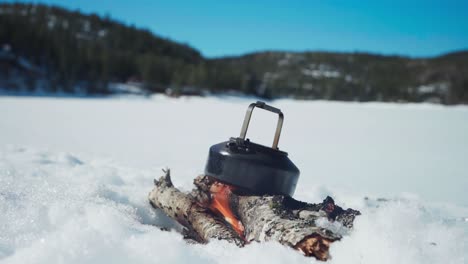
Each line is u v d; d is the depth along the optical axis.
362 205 4.33
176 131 15.48
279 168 2.81
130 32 129.38
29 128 12.82
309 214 2.46
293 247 2.07
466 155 12.08
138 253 1.90
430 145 14.68
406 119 30.77
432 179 7.90
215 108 37.84
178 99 65.25
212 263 1.96
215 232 2.54
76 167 5.18
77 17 136.62
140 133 13.98
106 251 1.85
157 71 74.06
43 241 1.97
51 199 3.12
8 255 1.97
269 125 20.09
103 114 23.17
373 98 104.56
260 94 88.00
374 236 1.95
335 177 7.54
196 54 143.00
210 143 12.00
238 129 17.41
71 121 17.19
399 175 8.23
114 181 4.55
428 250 1.94
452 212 4.43
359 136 17.39
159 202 3.33
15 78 55.94
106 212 2.77
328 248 2.00
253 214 2.58
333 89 106.81
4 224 2.44
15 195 3.12
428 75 139.12
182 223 3.13
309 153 11.16
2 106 23.56
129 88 69.38
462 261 1.88
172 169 6.50
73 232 2.00
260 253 2.00
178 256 1.93
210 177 2.99
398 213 2.25
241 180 2.80
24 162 5.29
